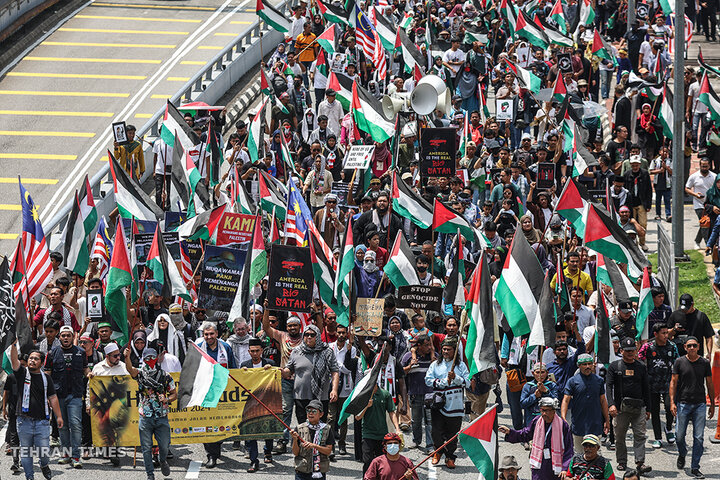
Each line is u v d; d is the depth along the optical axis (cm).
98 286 4906
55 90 9694
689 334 5019
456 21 9238
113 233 6931
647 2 10956
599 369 4709
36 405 4341
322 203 6781
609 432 4762
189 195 6247
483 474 3984
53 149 8538
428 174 6538
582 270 5606
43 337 4694
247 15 12069
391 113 6625
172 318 4838
